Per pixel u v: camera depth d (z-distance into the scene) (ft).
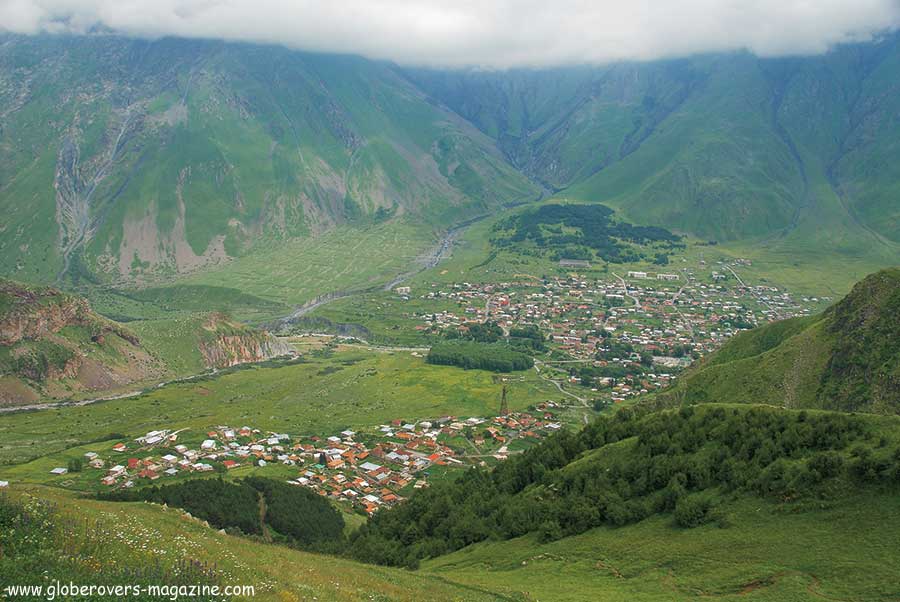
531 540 326.44
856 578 220.23
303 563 213.05
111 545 150.51
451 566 323.57
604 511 325.01
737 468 305.12
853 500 256.73
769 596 223.71
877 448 275.18
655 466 335.06
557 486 371.56
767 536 259.39
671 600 236.43
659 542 283.18
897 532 234.17
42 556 131.75
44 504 165.27
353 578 205.36
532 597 244.01
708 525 282.56
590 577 270.87
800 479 276.41
